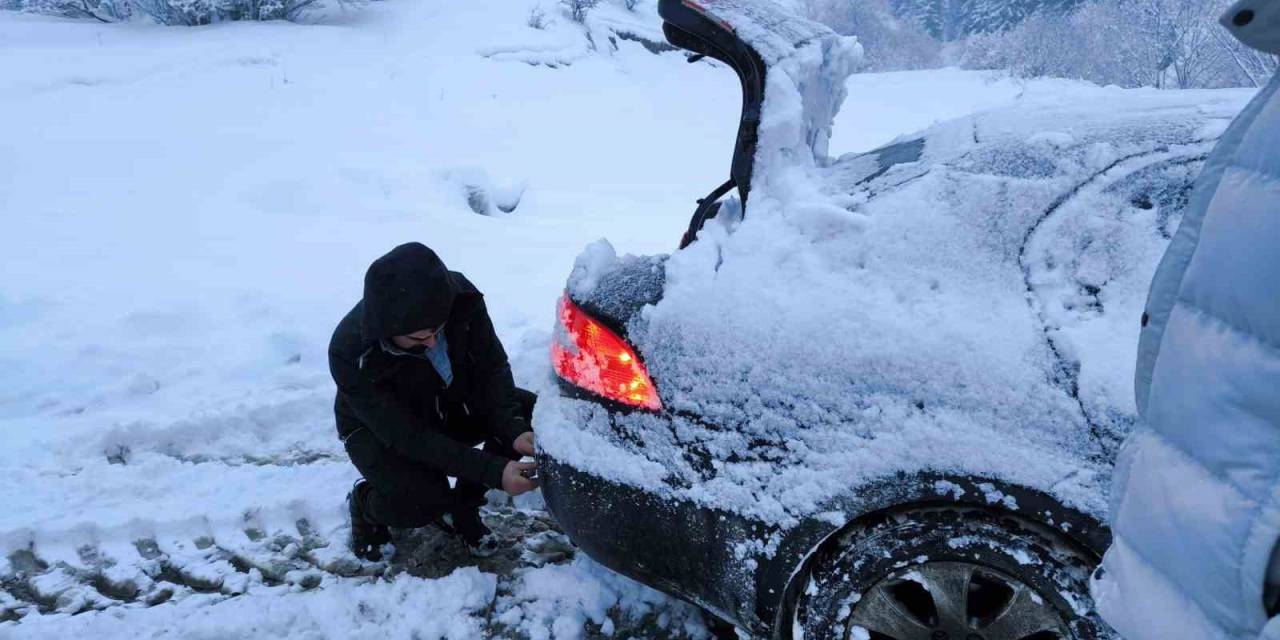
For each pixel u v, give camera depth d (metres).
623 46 17.42
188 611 2.58
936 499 1.86
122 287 5.05
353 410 2.60
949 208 2.03
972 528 1.88
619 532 2.14
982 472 1.82
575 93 13.56
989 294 1.92
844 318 1.95
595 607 2.56
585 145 11.05
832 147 12.33
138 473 3.29
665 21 2.42
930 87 18.05
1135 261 1.90
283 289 5.20
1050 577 1.84
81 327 4.46
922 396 1.87
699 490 2.02
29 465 3.32
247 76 11.67
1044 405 1.81
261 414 3.69
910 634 1.93
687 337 2.07
